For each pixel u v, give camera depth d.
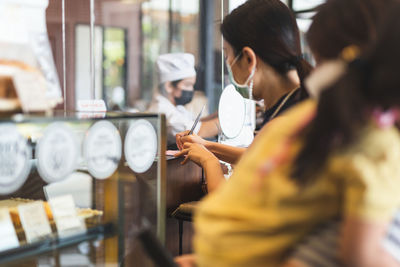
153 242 1.14
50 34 3.57
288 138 0.95
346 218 0.84
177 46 5.69
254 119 3.48
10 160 1.16
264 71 1.62
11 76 1.33
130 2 5.33
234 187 1.00
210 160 1.84
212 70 5.18
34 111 1.36
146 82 5.49
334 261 0.90
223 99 2.98
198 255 1.05
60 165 1.27
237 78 1.68
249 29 1.59
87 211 1.38
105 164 1.37
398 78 0.79
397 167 0.84
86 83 4.32
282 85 1.62
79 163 1.31
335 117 0.84
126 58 5.34
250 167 0.99
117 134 1.38
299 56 1.57
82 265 1.40
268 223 0.92
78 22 4.15
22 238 1.26
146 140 1.44
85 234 1.39
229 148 2.19
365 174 0.81
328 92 0.85
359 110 0.82
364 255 0.82
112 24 5.17
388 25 0.81
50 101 1.48
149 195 1.46
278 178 0.92
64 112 1.39
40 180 1.25
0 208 1.21
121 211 1.44
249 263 0.95
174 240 2.55
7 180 1.17
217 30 4.68
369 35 0.87
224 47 1.70
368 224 0.81
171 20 5.84
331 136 0.85
